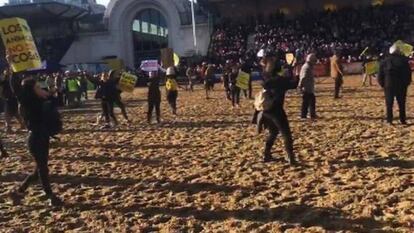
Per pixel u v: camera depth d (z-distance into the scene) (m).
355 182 7.81
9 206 7.59
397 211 6.43
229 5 49.50
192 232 6.16
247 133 12.95
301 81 14.64
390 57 12.61
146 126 15.66
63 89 24.83
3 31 7.76
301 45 42.84
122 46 53.66
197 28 51.16
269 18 48.31
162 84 34.81
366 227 5.99
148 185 8.37
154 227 6.40
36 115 7.37
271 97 8.98
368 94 21.77
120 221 6.69
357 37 44.06
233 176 8.61
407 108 15.88
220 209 6.93
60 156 11.25
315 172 8.55
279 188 7.75
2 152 11.30
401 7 46.06
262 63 9.17
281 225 6.19
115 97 16.02
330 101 19.61
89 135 14.35
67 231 6.43
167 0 51.84
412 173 8.11
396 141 10.65
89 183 8.73
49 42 52.56
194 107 20.95
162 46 53.56
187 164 9.75
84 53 53.62
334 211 6.56
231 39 45.97
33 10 47.50
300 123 14.05
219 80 40.38
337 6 47.81
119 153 11.29
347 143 10.80
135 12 53.25
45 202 7.70
